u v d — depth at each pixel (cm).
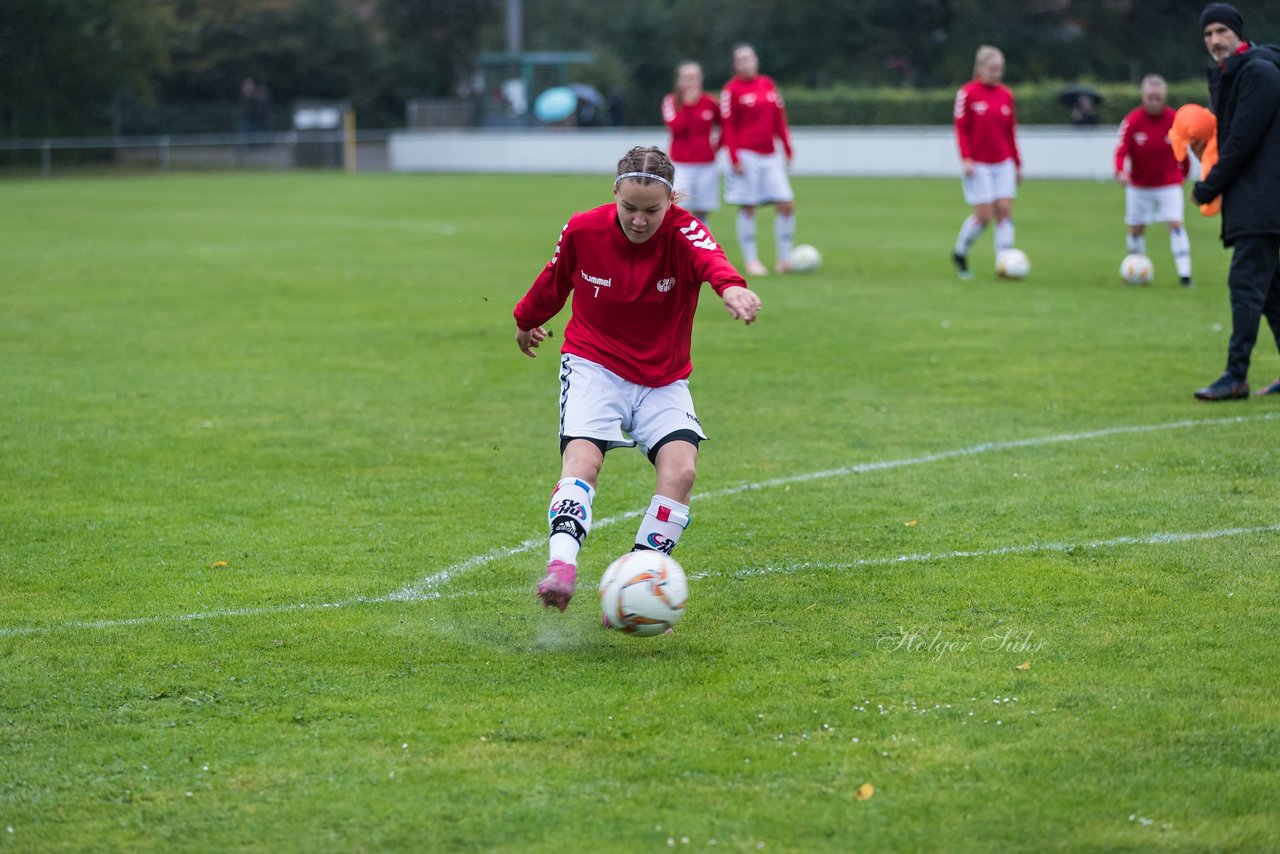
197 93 11031
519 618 1012
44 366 2095
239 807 716
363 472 1470
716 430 1661
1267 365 2023
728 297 902
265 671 903
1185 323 2458
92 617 1014
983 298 2827
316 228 4672
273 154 9344
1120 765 749
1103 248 3862
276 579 1106
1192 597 1029
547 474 1460
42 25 8925
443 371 2078
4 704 851
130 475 1454
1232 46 1700
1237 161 1684
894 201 5825
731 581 1092
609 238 960
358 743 790
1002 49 10406
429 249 3944
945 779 736
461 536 1231
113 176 8406
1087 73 10369
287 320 2583
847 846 670
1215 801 708
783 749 775
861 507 1309
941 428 1655
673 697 852
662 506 960
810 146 8238
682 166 3356
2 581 1101
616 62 10788
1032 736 787
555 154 8925
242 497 1367
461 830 688
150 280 3186
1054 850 664
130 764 766
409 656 931
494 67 9994
